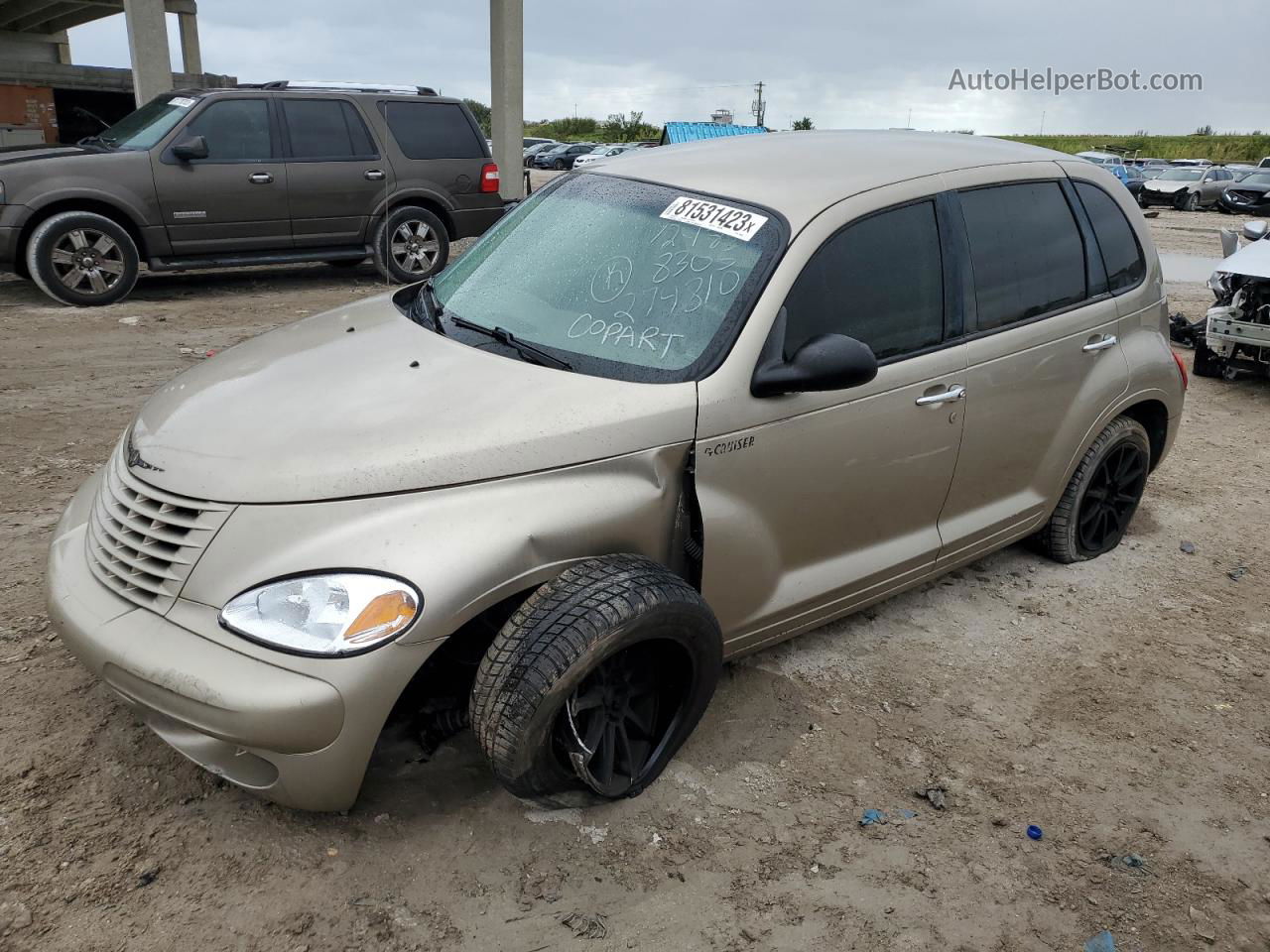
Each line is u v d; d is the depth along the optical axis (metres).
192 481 2.61
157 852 2.61
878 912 2.62
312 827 2.73
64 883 2.49
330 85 10.69
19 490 4.84
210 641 2.43
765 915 2.58
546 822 2.83
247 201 9.96
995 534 4.12
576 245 3.53
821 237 3.26
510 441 2.69
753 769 3.15
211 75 21.56
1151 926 2.65
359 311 3.76
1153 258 4.68
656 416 2.87
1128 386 4.43
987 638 4.07
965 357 3.65
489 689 2.55
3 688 3.23
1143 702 3.69
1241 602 4.52
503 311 3.38
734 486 3.04
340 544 2.48
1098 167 4.54
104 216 9.41
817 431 3.20
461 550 2.52
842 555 3.52
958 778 3.19
